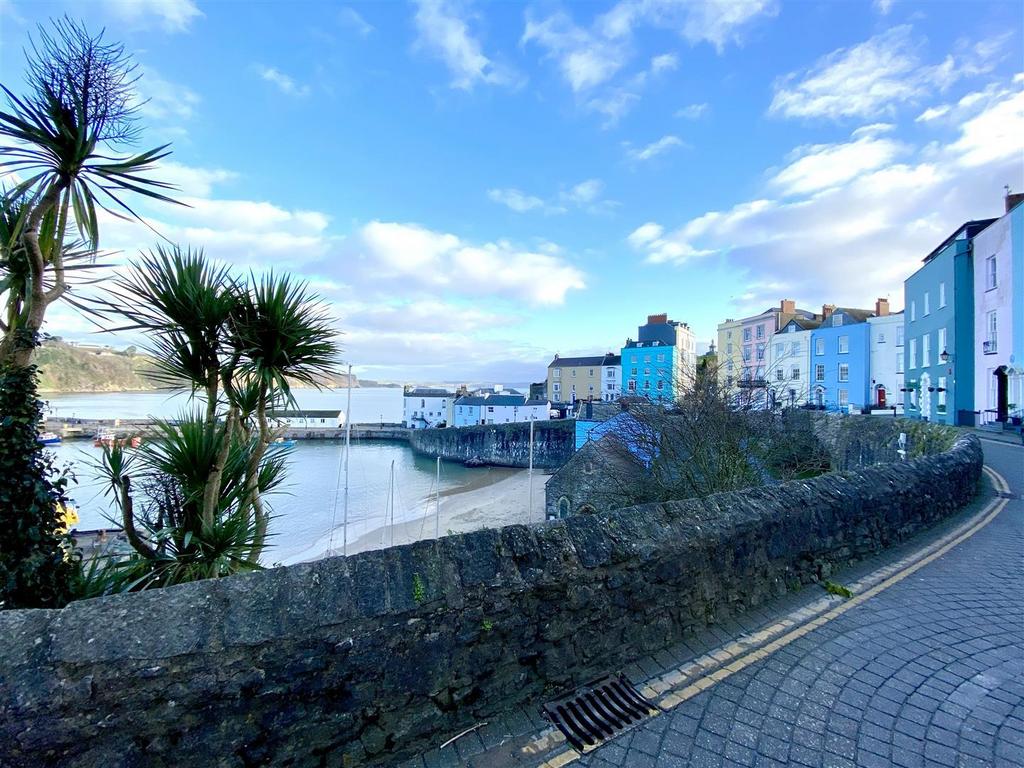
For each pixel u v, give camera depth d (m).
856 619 4.09
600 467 12.62
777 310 55.28
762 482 9.48
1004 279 20.28
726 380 10.64
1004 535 6.46
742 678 3.25
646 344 64.56
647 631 3.46
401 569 2.60
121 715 1.93
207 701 2.07
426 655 2.58
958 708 2.96
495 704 2.78
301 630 2.25
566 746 2.64
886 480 6.16
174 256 3.87
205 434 4.21
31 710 1.78
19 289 3.20
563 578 3.03
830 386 44.72
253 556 4.52
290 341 4.14
